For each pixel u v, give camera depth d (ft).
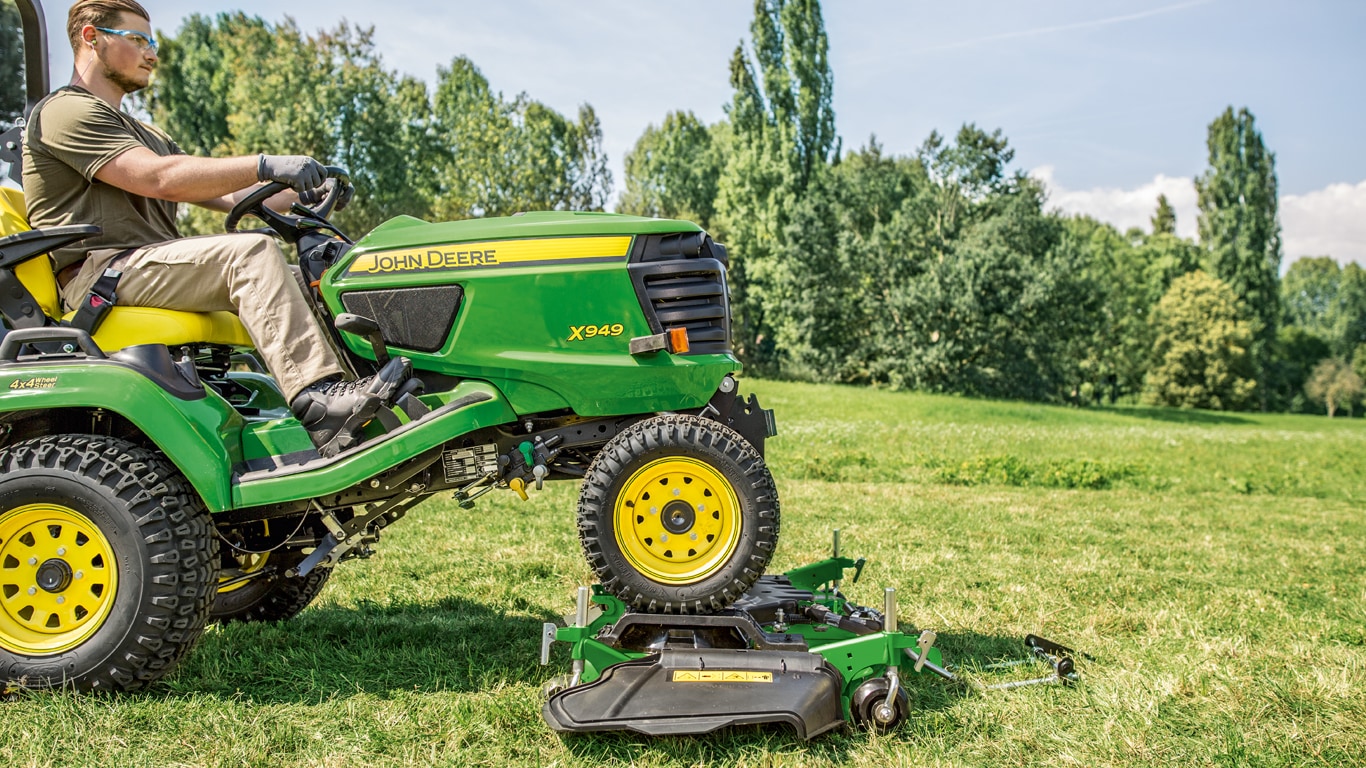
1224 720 10.01
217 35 164.35
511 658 11.25
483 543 18.81
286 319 9.95
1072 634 13.39
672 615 9.80
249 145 128.77
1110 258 226.99
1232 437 73.72
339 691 9.93
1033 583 16.56
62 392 9.32
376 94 133.08
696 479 9.93
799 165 169.58
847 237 153.07
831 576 13.37
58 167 10.24
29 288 10.03
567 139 162.71
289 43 129.70
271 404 12.39
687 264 10.38
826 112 174.19
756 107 172.65
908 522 23.35
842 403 98.58
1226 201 251.80
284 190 11.36
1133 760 8.83
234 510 10.22
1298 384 273.13
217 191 10.03
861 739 9.07
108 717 8.85
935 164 160.56
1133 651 12.52
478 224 10.50
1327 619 14.98
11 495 9.18
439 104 168.45
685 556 9.96
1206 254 256.52
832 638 10.40
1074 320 150.20
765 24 169.17
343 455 9.70
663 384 10.29
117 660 9.22
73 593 9.52
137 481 9.23
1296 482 40.57
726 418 10.84
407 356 10.31
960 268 143.74
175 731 8.70
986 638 13.03
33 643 9.44
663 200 231.71
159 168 9.93
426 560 17.22
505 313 10.18
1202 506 30.76
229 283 10.00
